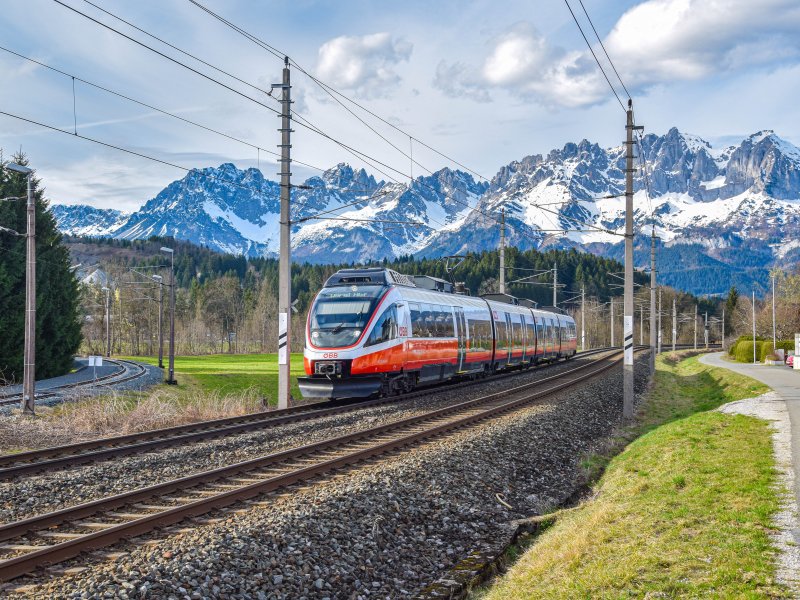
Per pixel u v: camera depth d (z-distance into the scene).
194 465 13.95
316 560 8.95
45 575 7.71
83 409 22.14
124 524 8.98
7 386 38.03
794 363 53.94
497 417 21.27
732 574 7.48
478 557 10.28
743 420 19.31
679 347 130.25
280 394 24.56
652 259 50.62
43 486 11.90
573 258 173.88
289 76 24.33
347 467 13.58
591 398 28.03
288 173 24.42
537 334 47.66
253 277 193.12
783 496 10.62
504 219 46.81
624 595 7.38
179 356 93.56
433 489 12.64
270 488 11.57
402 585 9.19
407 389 27.44
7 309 46.38
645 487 12.56
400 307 26.08
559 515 12.46
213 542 8.55
